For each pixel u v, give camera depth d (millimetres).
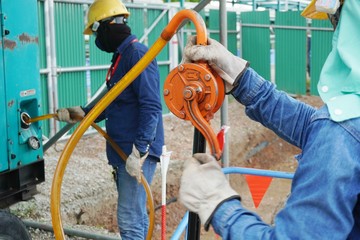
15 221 3480
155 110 3551
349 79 1409
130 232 3805
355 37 1440
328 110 1391
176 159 8539
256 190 3549
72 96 8867
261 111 1862
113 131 3707
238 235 1391
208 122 1693
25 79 3523
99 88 9336
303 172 1360
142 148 3510
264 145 10969
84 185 6648
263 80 1877
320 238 1285
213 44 1790
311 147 1369
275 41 13352
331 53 1500
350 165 1299
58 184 1977
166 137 9766
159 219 6984
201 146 1725
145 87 3533
